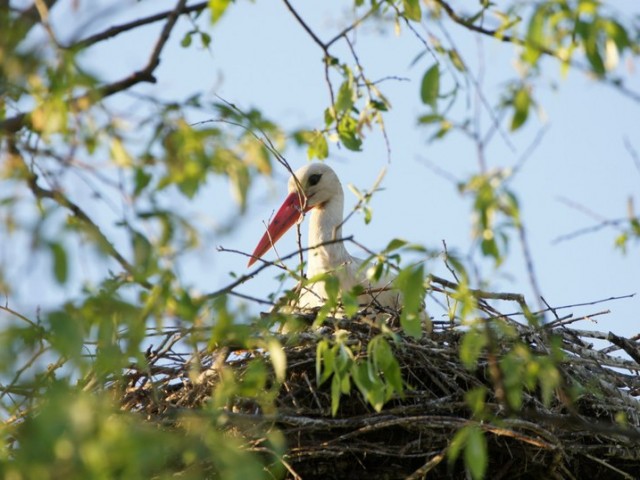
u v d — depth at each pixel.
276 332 12.34
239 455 7.66
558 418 9.55
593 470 13.51
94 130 8.23
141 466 6.99
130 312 8.34
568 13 8.80
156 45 9.57
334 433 12.52
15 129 8.84
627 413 13.04
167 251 8.25
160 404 11.84
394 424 11.89
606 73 8.84
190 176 8.20
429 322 12.80
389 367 10.13
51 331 8.22
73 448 6.69
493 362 9.28
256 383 9.82
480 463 9.09
